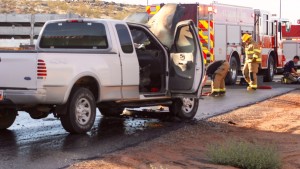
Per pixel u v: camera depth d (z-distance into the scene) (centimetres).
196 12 2166
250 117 1315
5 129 1072
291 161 881
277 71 2831
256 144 895
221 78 1812
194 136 1045
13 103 956
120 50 1077
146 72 1180
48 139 965
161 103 1193
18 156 820
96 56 1024
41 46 1129
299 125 1202
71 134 1017
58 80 952
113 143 940
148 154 860
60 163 778
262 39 2533
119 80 1071
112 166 770
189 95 1177
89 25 1084
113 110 1266
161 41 1190
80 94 1004
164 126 1150
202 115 1329
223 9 2280
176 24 1187
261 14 2545
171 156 859
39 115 1030
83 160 800
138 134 1041
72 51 998
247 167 815
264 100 1675
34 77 936
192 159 848
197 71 1177
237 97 1758
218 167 805
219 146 905
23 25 2894
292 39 3212
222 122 1229
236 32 2373
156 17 1216
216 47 2230
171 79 1185
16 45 2855
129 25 1134
